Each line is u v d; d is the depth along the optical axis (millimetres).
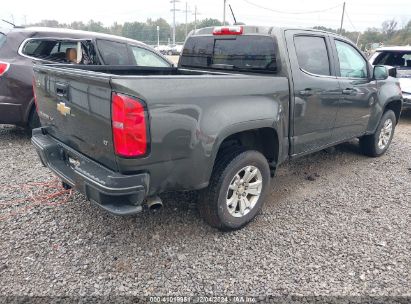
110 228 3277
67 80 2727
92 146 2668
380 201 4074
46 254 2883
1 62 5176
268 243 3154
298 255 2994
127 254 2926
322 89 3896
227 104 2881
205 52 4270
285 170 4980
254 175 3332
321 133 4145
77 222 3355
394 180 4734
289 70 3494
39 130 3453
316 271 2801
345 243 3188
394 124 5836
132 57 6531
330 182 4605
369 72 4938
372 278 2738
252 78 3098
